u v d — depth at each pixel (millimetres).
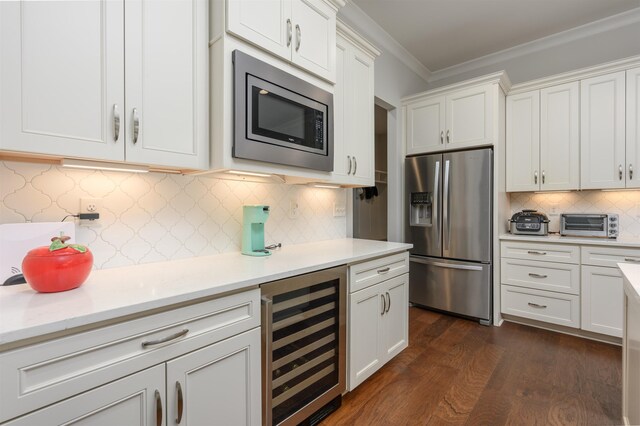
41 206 1179
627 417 1374
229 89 1355
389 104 3338
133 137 1137
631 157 2545
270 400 1291
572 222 2838
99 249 1322
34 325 727
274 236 2070
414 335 2680
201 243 1670
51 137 965
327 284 1606
